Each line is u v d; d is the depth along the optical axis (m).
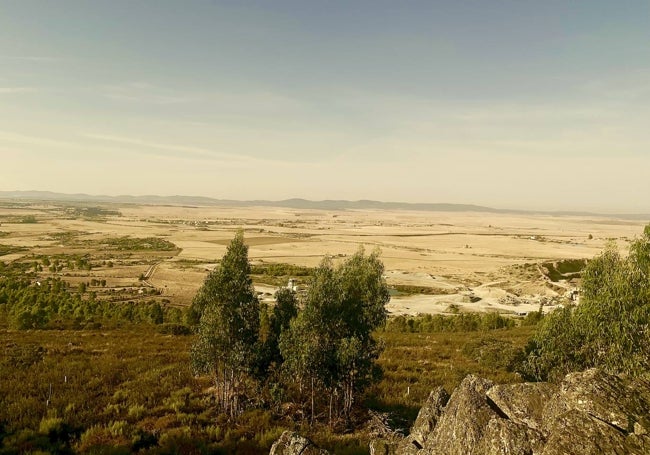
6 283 70.62
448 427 12.33
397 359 37.03
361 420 22.69
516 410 11.59
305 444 14.41
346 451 18.48
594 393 10.03
